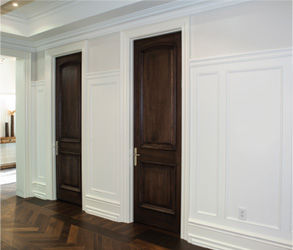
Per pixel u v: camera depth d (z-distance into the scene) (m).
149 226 3.35
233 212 2.70
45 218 3.64
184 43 2.94
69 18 3.59
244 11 2.60
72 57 4.17
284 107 2.41
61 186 4.40
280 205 2.45
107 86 3.65
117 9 3.11
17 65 4.63
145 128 3.37
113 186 3.62
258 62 2.52
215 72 2.75
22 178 4.61
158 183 3.28
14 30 4.03
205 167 2.85
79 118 4.11
